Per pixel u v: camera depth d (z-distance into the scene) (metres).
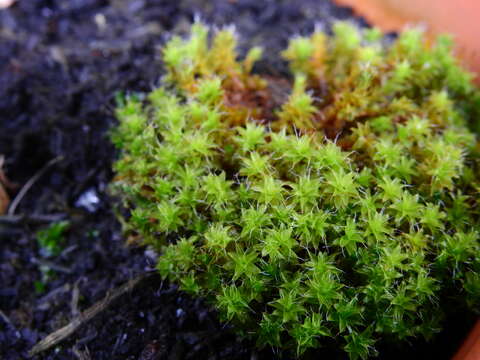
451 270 0.06
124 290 0.07
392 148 0.06
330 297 0.06
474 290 0.06
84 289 0.07
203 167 0.06
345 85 0.08
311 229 0.06
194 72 0.08
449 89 0.08
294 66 0.09
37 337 0.07
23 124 0.09
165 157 0.06
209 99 0.07
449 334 0.06
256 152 0.06
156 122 0.07
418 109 0.07
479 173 0.07
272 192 0.06
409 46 0.08
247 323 0.06
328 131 0.07
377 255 0.06
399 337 0.06
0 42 0.10
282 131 0.06
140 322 0.07
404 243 0.06
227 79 0.08
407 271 0.06
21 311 0.07
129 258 0.07
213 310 0.07
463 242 0.06
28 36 0.10
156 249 0.07
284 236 0.06
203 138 0.06
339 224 0.06
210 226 0.06
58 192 0.08
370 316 0.06
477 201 0.06
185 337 0.06
